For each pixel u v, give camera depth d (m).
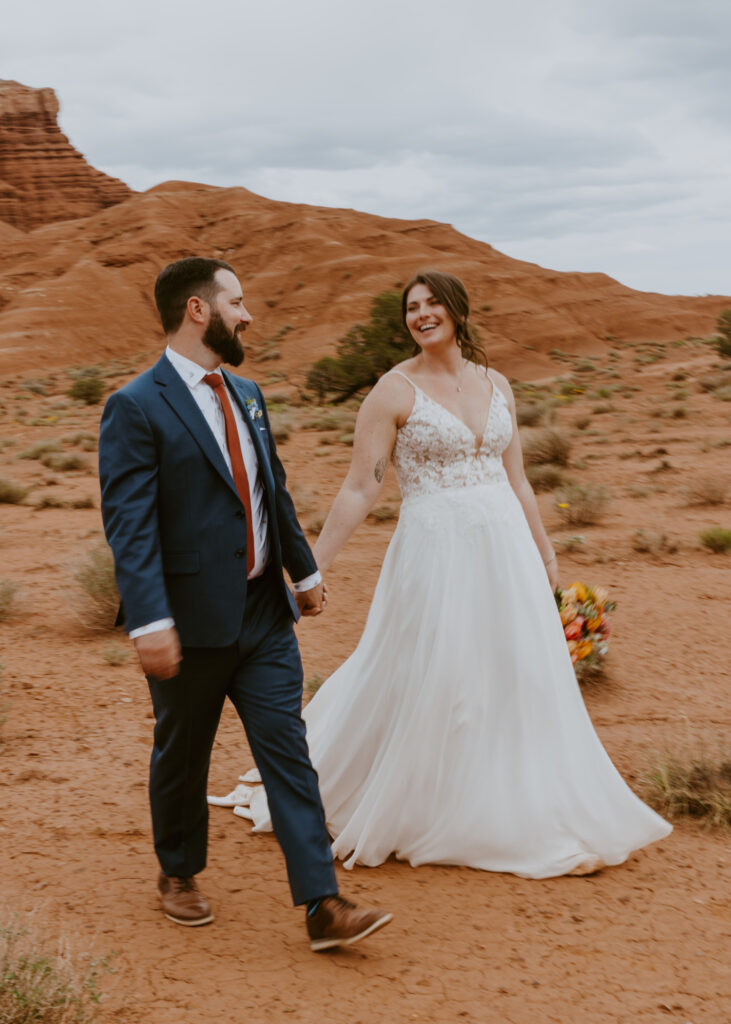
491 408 3.85
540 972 3.11
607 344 129.00
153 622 2.90
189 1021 2.82
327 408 44.09
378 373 46.12
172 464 3.02
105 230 162.38
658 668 6.66
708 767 4.58
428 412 3.75
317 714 4.39
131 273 142.62
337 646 7.20
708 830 4.25
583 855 3.78
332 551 3.85
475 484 3.82
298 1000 2.93
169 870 3.42
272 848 4.04
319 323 128.38
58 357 121.25
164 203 167.50
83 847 3.98
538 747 3.81
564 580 9.46
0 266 159.62
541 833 3.77
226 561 3.08
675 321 135.00
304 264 145.75
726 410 30.19
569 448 19.25
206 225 165.00
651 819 3.98
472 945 3.27
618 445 23.12
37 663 6.69
